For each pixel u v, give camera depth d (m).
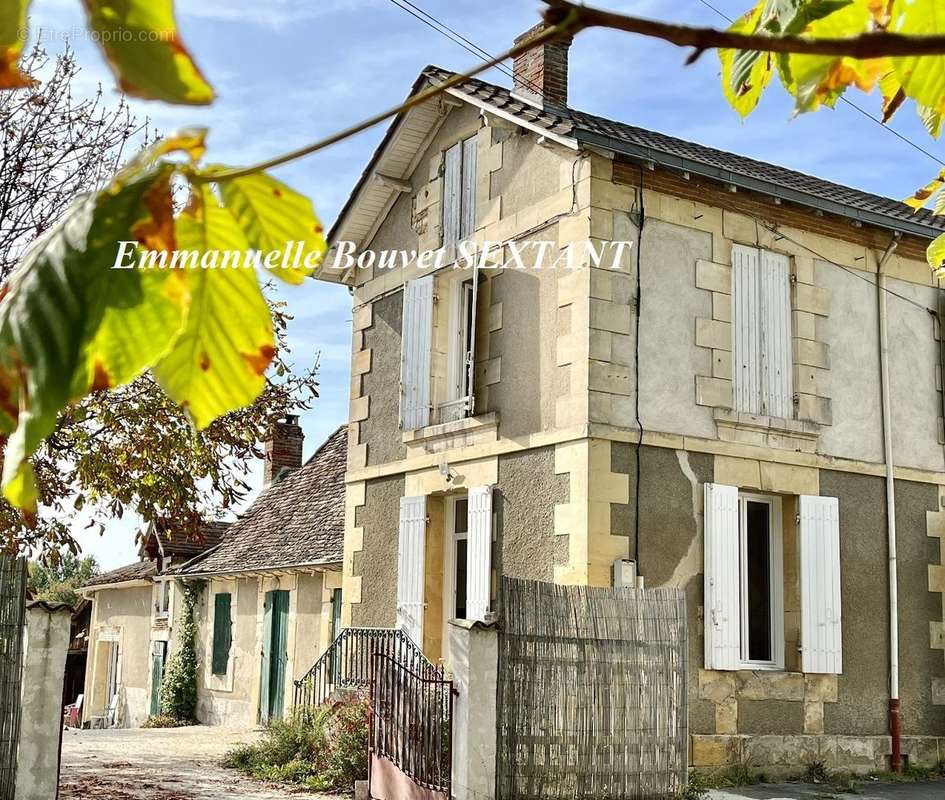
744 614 12.61
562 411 12.10
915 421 14.16
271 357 1.04
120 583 26.39
